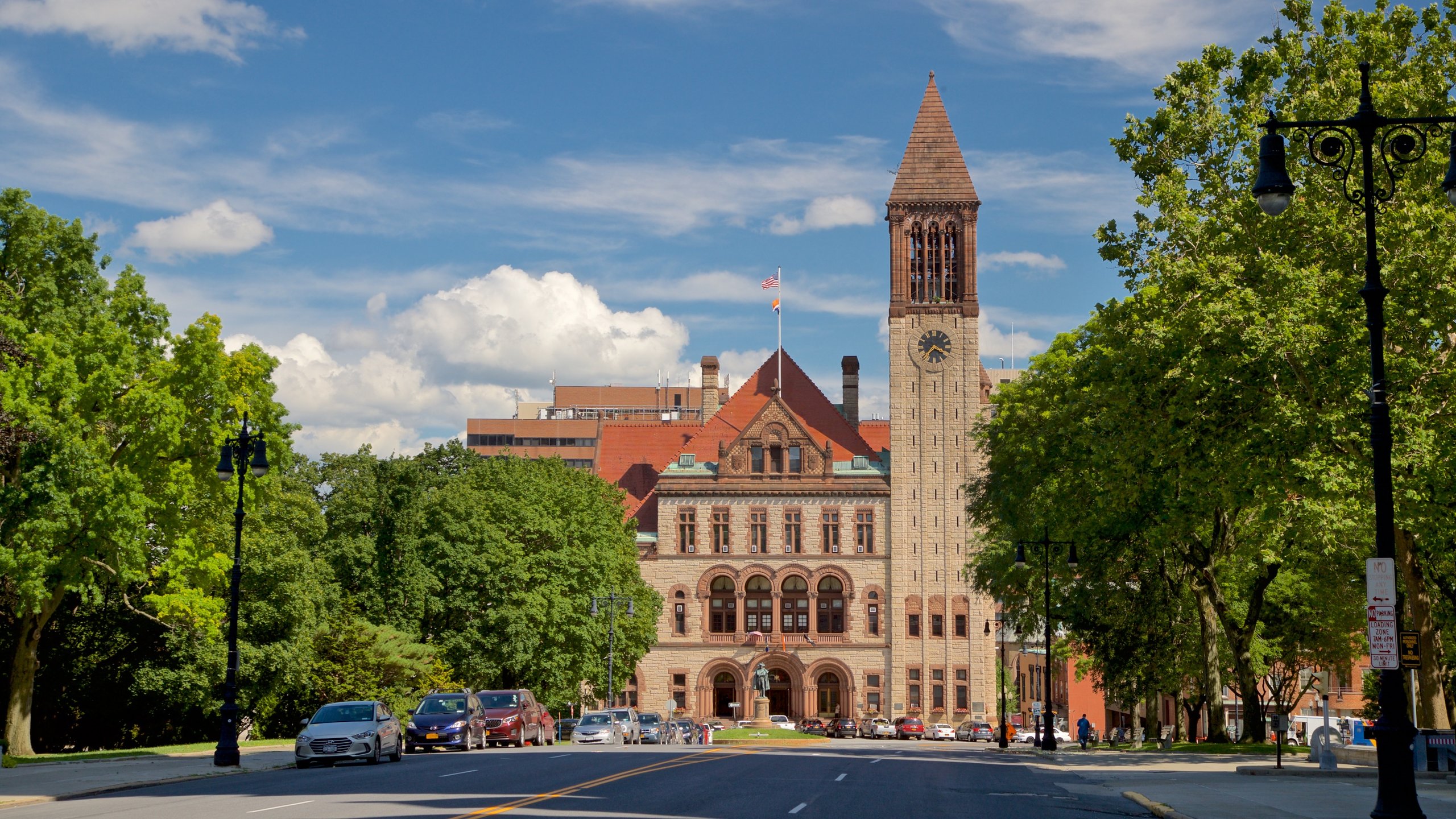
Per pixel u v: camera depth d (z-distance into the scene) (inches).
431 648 2881.4
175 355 2032.5
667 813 847.7
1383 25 1599.4
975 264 4483.3
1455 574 1841.8
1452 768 1320.1
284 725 2812.5
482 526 3107.8
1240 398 1469.0
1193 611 2476.6
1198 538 2166.6
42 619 1995.6
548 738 2393.0
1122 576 2379.4
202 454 2052.2
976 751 2474.2
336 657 2719.0
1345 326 1379.2
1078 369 1784.0
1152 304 1656.0
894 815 875.4
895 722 4119.1
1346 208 1464.1
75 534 1845.5
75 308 1999.3
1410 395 1364.4
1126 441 1626.5
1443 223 1390.3
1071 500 2071.9
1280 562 1866.4
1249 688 2186.3
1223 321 1427.2
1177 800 1052.5
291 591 2496.3
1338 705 4045.3
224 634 2367.1
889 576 4434.1
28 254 1980.8
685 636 4471.0
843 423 4633.4
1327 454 1414.9
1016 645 5792.3
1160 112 1716.3
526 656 3053.6
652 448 5029.5
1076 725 4655.5
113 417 1934.1
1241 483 1478.8
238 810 854.5
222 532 2260.1
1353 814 925.8
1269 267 1440.7
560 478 3710.6
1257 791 1169.4
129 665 2439.7
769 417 4544.8
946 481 4434.1
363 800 938.1
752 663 4439.0
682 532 4525.1
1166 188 1648.6
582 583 3420.3
